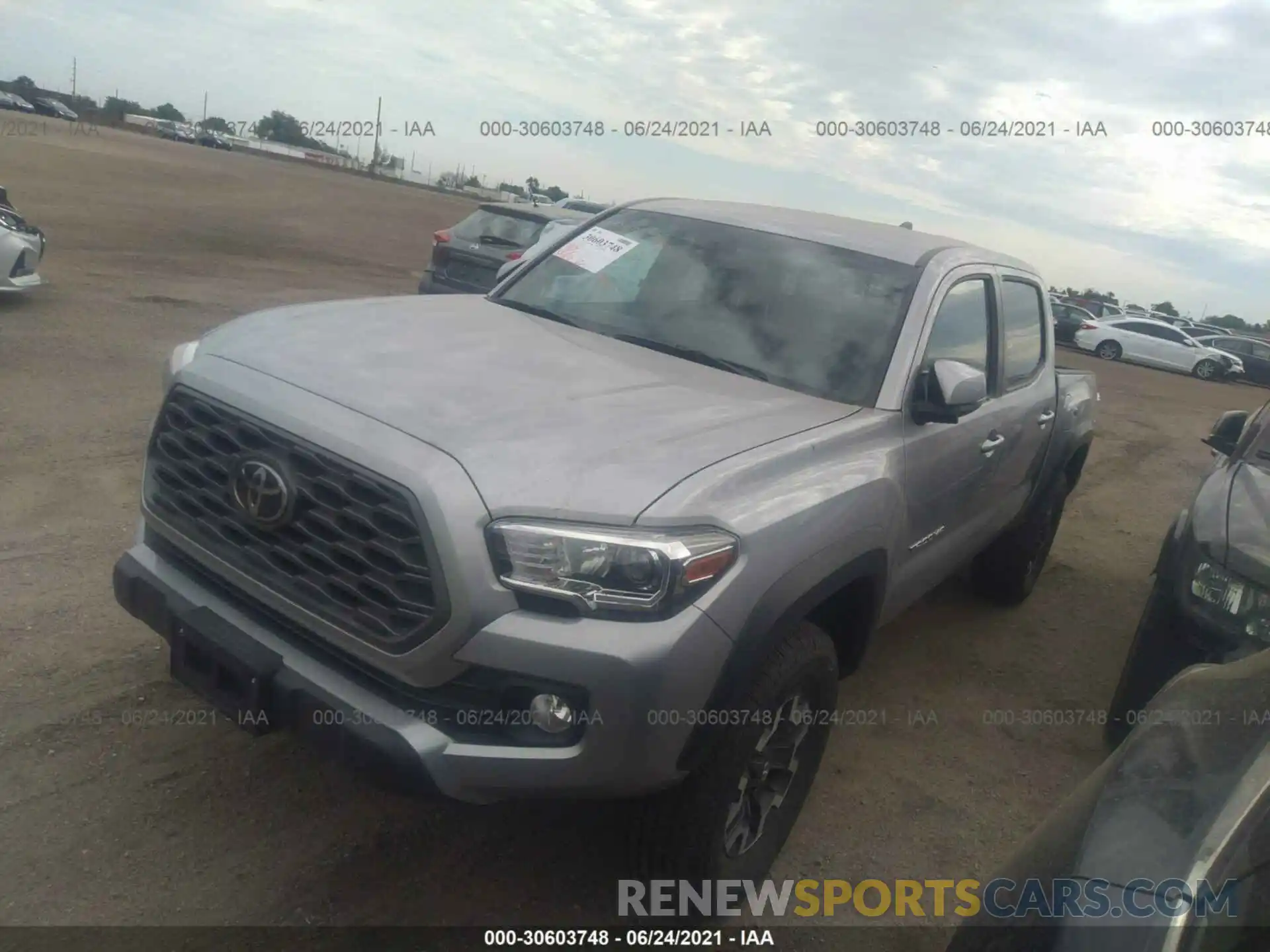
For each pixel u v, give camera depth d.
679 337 3.82
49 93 77.38
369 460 2.51
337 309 3.74
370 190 46.09
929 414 3.59
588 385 3.17
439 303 4.05
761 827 3.10
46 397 7.02
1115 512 8.85
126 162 32.81
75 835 2.99
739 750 2.75
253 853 3.04
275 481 2.62
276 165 54.81
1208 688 2.21
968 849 3.62
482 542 2.42
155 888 2.85
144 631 4.14
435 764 2.46
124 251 15.20
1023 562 5.64
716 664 2.56
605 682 2.41
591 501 2.49
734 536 2.59
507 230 11.50
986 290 4.46
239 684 2.68
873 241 4.21
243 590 2.74
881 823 3.70
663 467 2.66
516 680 2.43
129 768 3.31
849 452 3.21
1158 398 19.23
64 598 4.30
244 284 13.97
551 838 3.30
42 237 9.86
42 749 3.34
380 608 2.49
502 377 3.09
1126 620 6.10
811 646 2.97
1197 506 4.23
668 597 2.46
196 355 3.14
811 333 3.75
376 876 3.03
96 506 5.31
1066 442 5.48
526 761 2.46
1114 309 35.78
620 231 4.42
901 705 4.61
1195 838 1.69
